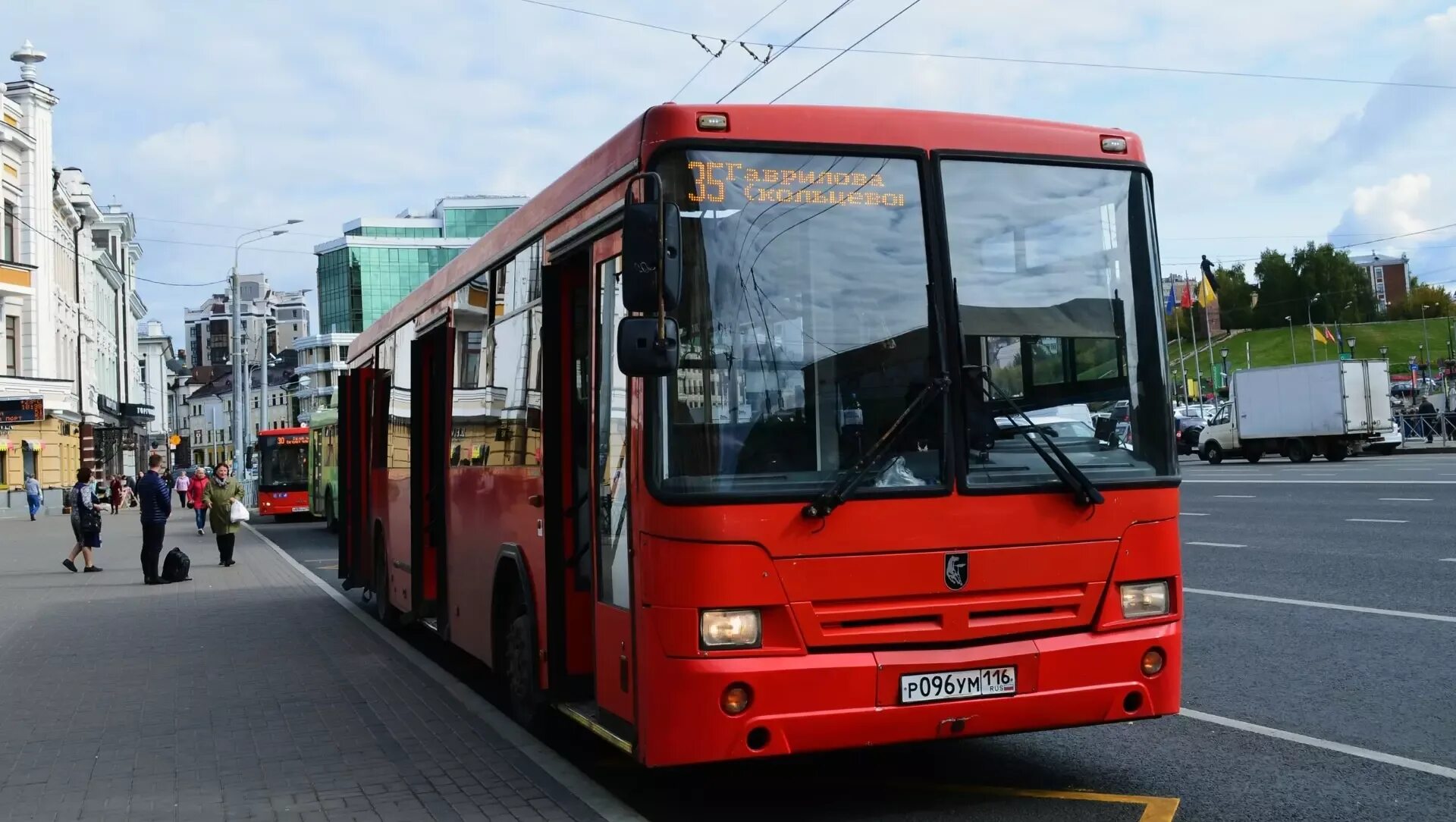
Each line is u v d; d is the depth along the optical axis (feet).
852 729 17.69
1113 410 19.69
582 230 22.04
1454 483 83.25
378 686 32.65
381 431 43.91
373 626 44.52
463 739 25.90
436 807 20.83
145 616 50.57
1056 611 19.02
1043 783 21.56
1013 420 18.98
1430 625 34.14
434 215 367.66
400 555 39.34
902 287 18.95
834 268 18.78
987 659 18.24
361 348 48.85
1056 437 19.21
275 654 38.75
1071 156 20.16
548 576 23.07
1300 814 19.24
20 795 22.74
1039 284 19.54
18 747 26.78
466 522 30.35
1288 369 144.25
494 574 27.37
